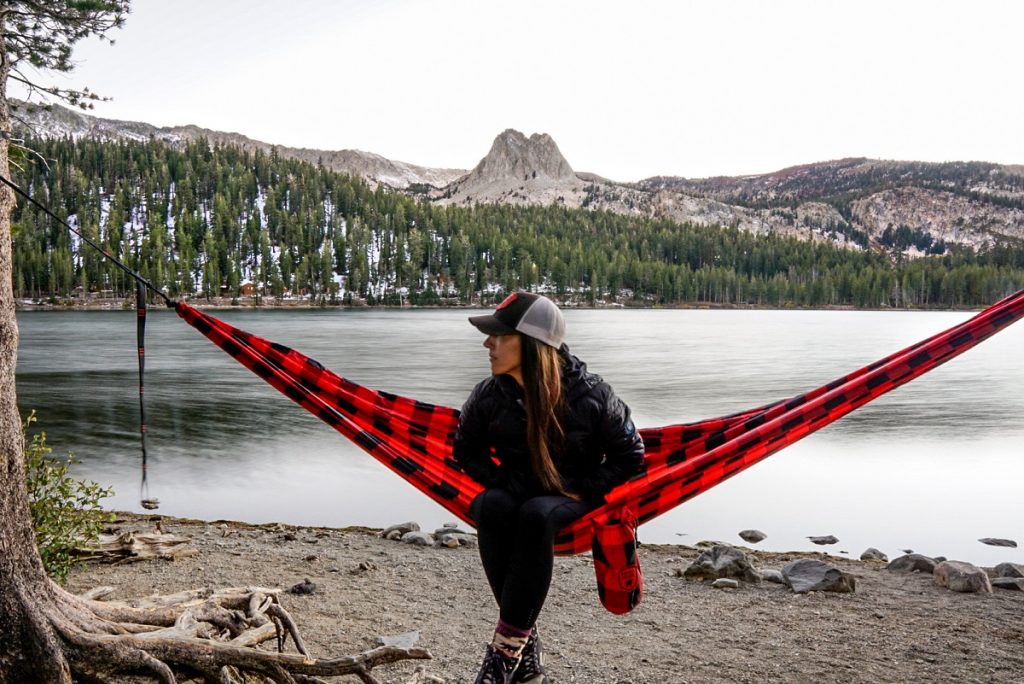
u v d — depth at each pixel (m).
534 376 2.73
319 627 5.40
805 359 46.31
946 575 6.81
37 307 159.62
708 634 5.42
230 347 3.57
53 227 185.75
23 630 3.05
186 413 22.52
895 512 11.56
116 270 176.75
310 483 13.08
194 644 3.33
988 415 23.19
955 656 4.99
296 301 193.62
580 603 6.17
